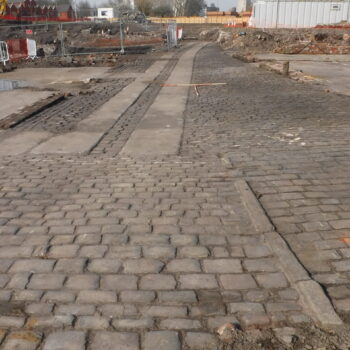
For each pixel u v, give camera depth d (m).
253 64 21.53
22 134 8.13
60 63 24.08
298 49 29.09
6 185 5.32
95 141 7.50
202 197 4.75
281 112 9.57
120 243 3.75
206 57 27.09
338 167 5.65
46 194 4.99
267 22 47.56
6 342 2.54
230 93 12.67
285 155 6.26
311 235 3.80
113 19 76.38
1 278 3.24
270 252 3.54
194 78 16.75
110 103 11.45
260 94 12.28
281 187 4.98
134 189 5.06
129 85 15.06
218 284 3.11
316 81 14.68
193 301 2.92
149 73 18.86
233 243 3.70
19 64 24.53
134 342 2.53
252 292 3.00
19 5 70.81
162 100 11.84
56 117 9.70
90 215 4.36
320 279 3.13
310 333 2.57
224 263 3.39
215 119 9.09
